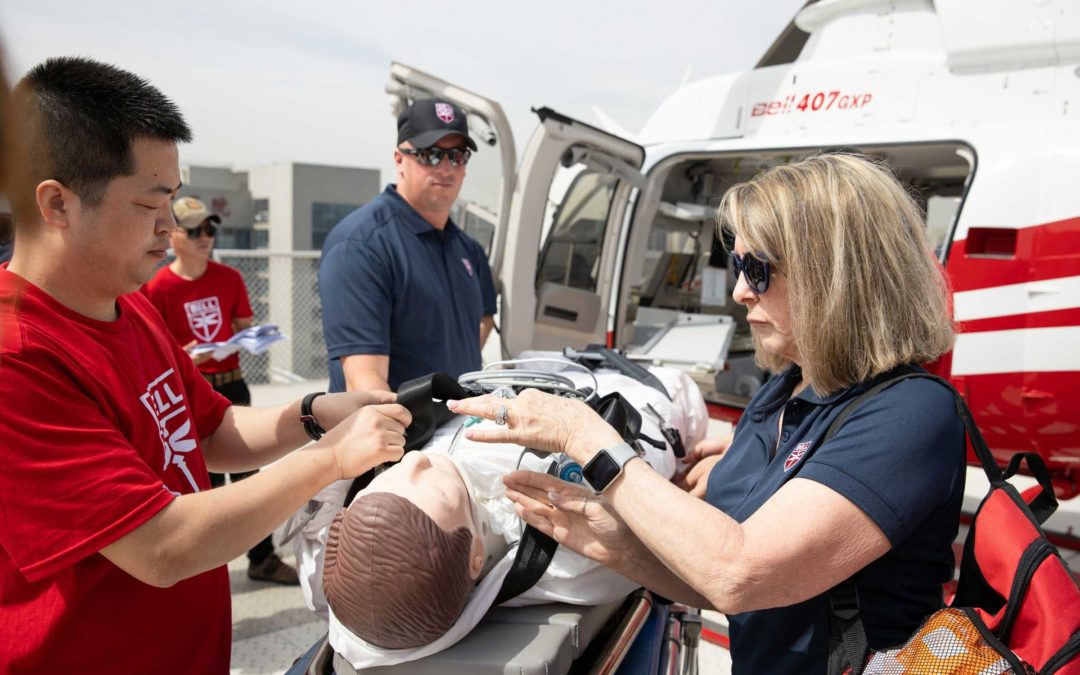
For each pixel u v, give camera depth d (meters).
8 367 0.93
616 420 1.34
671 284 5.59
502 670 1.08
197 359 3.02
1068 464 3.44
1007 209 3.18
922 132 3.56
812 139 3.95
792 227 1.13
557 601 1.27
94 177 1.00
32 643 1.03
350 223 2.20
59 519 0.95
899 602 1.12
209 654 1.24
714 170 5.29
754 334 1.43
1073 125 3.14
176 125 1.08
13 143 0.35
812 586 1.02
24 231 0.39
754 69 4.35
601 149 3.88
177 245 3.32
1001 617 1.00
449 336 2.30
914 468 1.04
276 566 3.33
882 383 1.12
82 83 0.99
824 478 1.04
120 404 1.08
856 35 3.96
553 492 1.19
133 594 1.10
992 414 3.34
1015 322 3.18
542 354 2.04
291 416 1.47
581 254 4.43
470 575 1.11
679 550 1.04
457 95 3.25
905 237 1.12
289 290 7.52
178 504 1.02
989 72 3.45
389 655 1.10
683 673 1.81
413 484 1.09
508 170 3.48
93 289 1.08
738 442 1.40
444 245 2.36
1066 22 3.19
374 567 1.02
